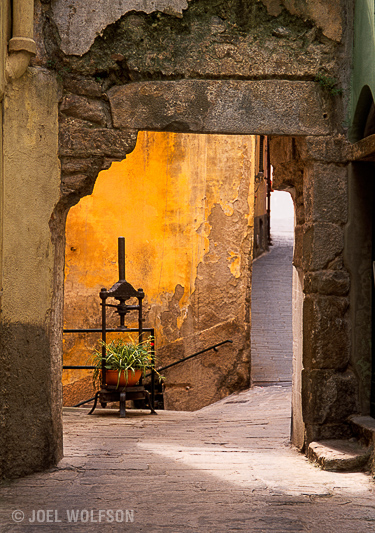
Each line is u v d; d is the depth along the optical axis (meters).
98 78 4.91
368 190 5.15
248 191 9.00
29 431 4.49
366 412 5.08
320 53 5.14
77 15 4.88
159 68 4.99
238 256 8.97
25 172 4.56
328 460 4.52
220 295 8.95
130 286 7.54
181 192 8.98
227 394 8.88
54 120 4.79
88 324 8.96
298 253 5.56
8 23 4.46
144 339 8.94
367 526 3.41
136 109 4.95
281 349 10.18
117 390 7.27
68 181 4.86
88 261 8.98
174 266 8.97
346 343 5.11
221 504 3.76
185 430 6.39
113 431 6.20
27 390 4.50
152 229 9.00
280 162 5.65
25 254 4.54
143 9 4.97
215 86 5.04
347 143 5.13
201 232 8.96
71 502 3.80
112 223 9.01
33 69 4.68
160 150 9.00
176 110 4.99
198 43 5.05
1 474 4.32
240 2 5.09
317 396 5.05
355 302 5.11
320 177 5.13
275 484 4.16
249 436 6.08
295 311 5.65
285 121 5.10
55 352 4.80
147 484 4.16
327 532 3.32
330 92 5.15
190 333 8.91
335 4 5.15
